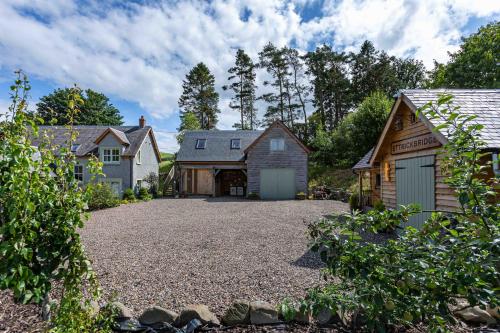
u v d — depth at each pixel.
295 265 4.81
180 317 2.78
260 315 2.75
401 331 2.39
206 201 16.81
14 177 1.75
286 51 31.56
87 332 2.16
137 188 18.47
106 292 3.69
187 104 36.81
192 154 20.16
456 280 1.73
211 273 4.43
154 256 5.42
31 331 2.56
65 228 2.03
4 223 1.85
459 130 2.13
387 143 7.89
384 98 20.77
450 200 5.26
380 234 7.09
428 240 2.08
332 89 30.94
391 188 7.71
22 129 2.04
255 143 18.48
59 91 32.12
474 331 2.52
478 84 19.39
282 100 32.47
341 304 2.31
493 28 19.48
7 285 1.76
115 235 7.43
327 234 2.18
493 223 1.91
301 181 18.42
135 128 20.70
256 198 18.05
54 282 3.66
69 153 2.25
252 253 5.59
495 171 4.18
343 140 22.70
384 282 1.92
